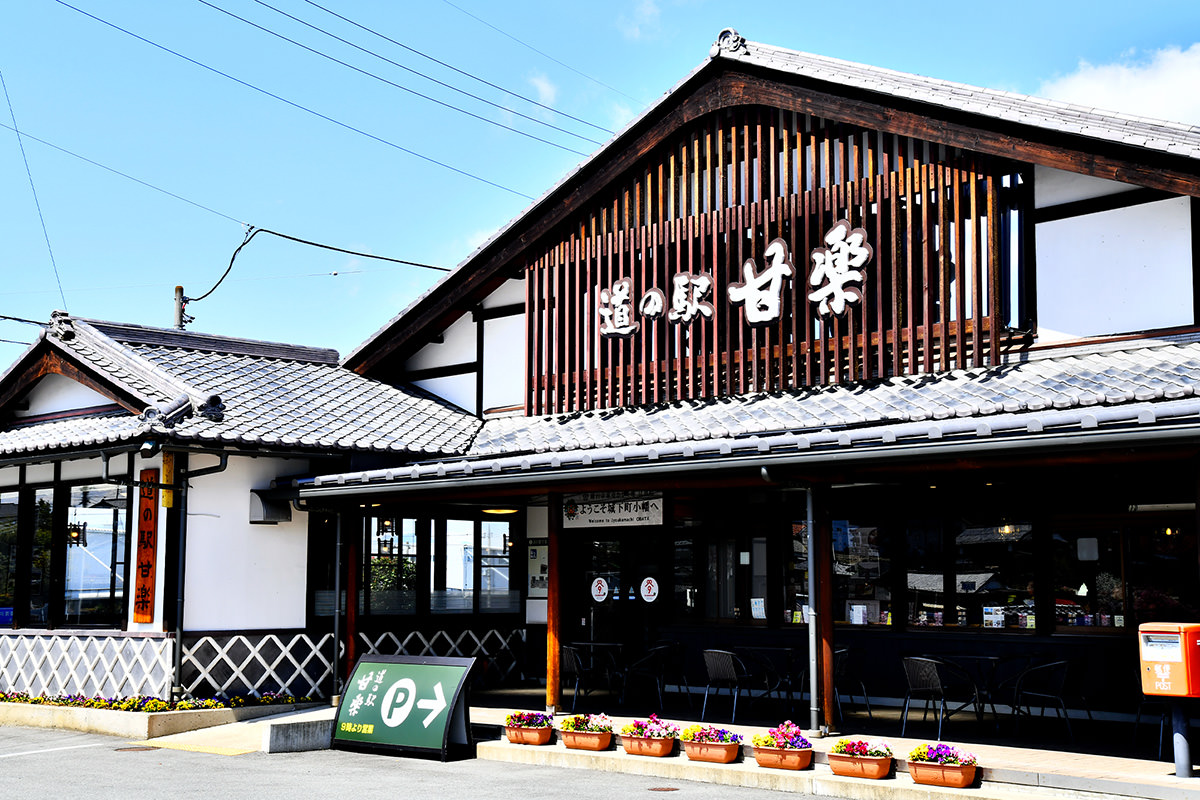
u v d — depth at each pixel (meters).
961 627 11.94
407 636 14.16
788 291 12.48
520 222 14.63
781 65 12.44
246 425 12.55
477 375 15.68
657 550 14.23
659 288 13.53
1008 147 11.12
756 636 13.12
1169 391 8.95
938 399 10.53
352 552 13.04
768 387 12.43
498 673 15.10
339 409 14.31
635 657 14.27
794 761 8.93
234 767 9.66
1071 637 11.09
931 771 8.28
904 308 11.83
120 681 12.40
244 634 12.66
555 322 14.54
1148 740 9.78
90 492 13.12
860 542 12.73
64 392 14.37
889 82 11.77
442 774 9.35
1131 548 10.98
